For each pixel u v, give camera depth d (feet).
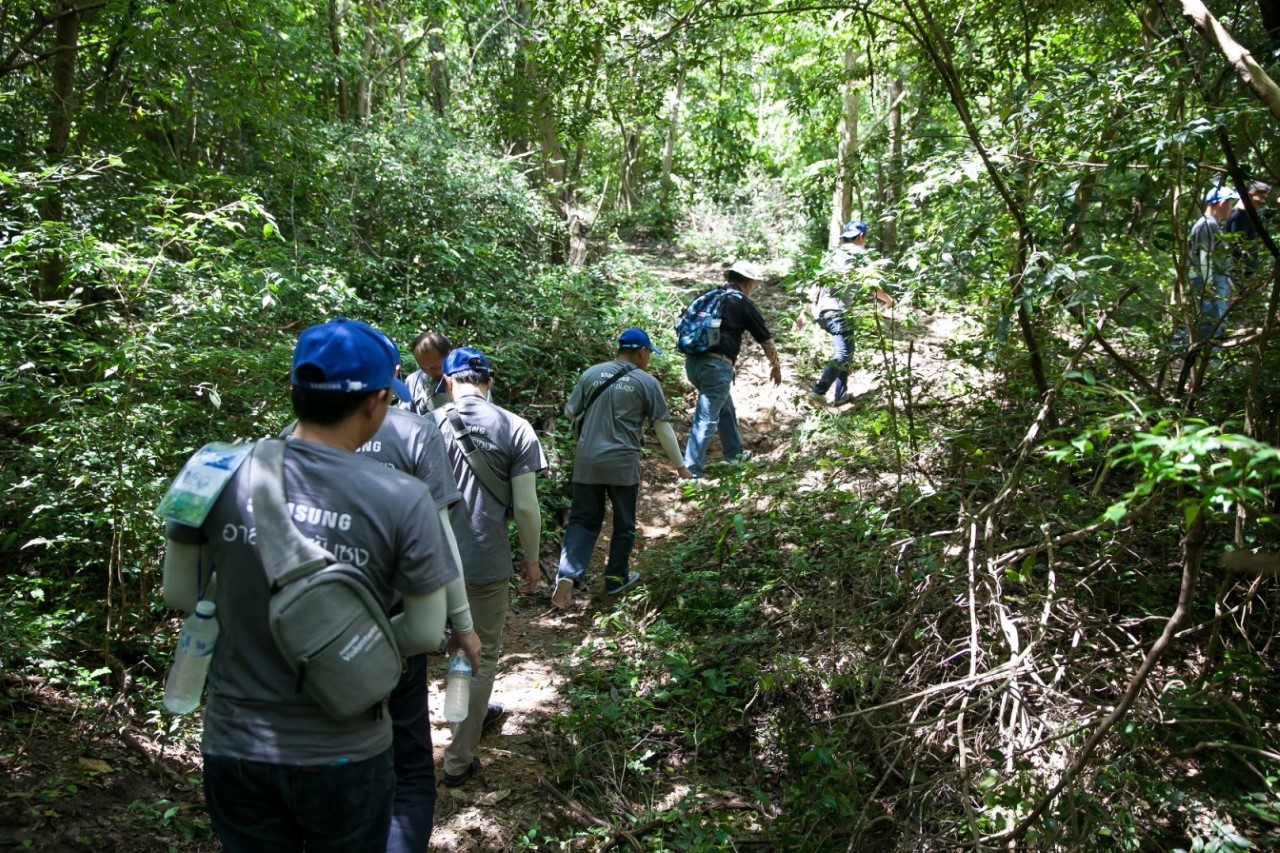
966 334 19.04
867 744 12.20
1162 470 6.48
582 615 18.30
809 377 30.81
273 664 6.58
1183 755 9.56
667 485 24.75
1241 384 12.41
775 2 24.76
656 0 18.13
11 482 14.15
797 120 49.42
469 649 8.52
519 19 41.32
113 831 10.38
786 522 17.11
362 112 41.04
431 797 9.99
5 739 11.41
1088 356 15.19
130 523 13.42
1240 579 12.68
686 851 11.16
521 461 12.53
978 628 11.80
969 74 18.39
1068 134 13.76
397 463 9.89
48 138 22.09
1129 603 13.21
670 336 32.63
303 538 6.53
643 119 21.66
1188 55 12.69
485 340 27.43
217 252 17.56
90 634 13.78
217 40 23.99
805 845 10.71
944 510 16.01
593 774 13.10
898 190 19.90
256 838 6.77
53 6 23.72
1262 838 9.86
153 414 14.38
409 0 42.73
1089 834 9.12
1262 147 13.93
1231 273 13.91
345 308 22.59
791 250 43.88
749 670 13.52
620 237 52.60
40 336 15.11
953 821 10.26
